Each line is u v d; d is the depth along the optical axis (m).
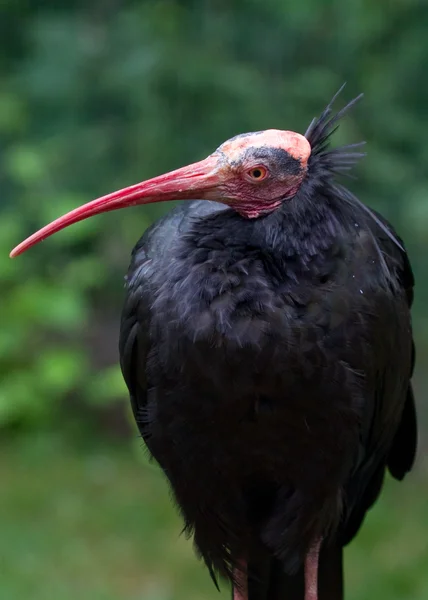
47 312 11.95
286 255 4.99
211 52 11.05
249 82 10.95
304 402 5.07
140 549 10.31
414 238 11.95
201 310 4.97
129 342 5.68
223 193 5.16
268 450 5.31
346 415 5.21
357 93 11.27
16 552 10.23
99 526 10.71
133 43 11.18
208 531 5.79
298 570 5.97
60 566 10.05
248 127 10.93
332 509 5.63
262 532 5.77
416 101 11.38
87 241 12.17
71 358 12.26
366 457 5.99
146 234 5.77
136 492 11.30
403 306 5.61
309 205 5.03
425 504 10.91
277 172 5.05
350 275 5.10
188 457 5.45
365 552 10.15
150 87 10.90
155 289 5.29
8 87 11.92
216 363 4.97
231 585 6.03
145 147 11.23
